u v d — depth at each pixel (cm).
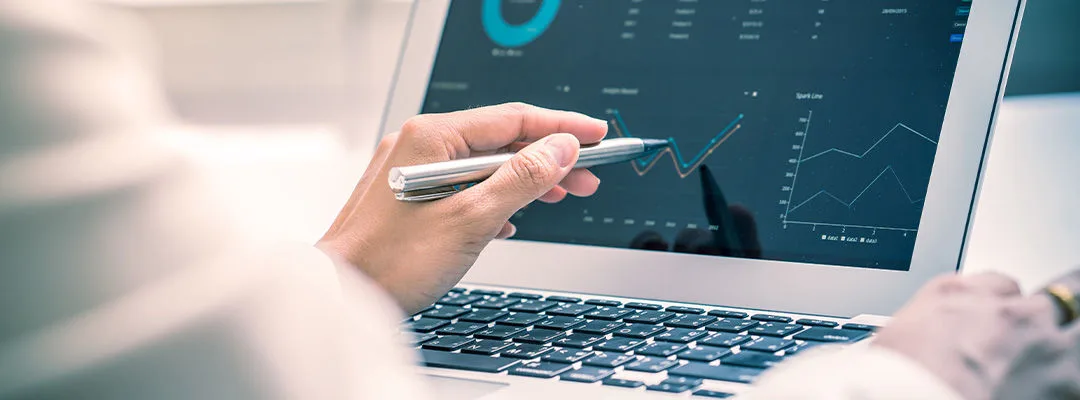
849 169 85
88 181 38
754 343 70
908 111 84
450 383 65
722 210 88
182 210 39
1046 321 46
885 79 86
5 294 37
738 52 93
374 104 170
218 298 38
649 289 88
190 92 187
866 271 80
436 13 109
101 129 39
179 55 197
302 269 42
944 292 49
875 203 82
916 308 49
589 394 61
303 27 192
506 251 95
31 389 36
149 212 38
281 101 178
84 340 37
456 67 106
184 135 43
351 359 40
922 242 79
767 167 88
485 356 71
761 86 91
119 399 36
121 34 43
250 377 38
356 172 135
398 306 77
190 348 37
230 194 42
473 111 82
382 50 185
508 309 85
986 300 47
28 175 37
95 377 36
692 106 93
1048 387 45
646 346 71
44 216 37
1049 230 95
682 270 87
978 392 44
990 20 82
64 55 39
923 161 82
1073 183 103
